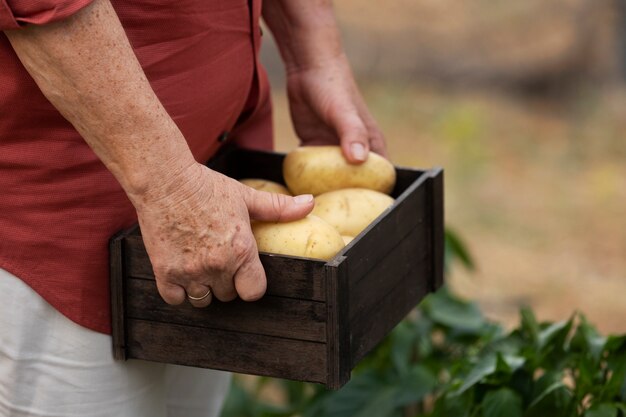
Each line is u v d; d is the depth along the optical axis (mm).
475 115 7441
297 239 1915
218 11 2041
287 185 2311
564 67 8078
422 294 2268
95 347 1998
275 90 7707
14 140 1894
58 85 1759
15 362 1984
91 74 1739
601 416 2311
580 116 7668
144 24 1912
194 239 1815
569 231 5758
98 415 2047
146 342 1981
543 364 2533
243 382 3527
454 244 3182
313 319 1847
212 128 2141
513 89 8094
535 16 8758
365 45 8625
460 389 2414
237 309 1896
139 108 1771
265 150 2463
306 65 2490
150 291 1950
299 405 3051
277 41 2518
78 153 1909
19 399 2016
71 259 1951
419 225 2203
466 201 6184
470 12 9031
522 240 5633
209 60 2049
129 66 1768
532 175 6633
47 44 1723
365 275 1937
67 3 1688
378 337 2033
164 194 1800
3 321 1974
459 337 3070
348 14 9086
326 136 2531
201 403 2455
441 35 8727
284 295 1854
